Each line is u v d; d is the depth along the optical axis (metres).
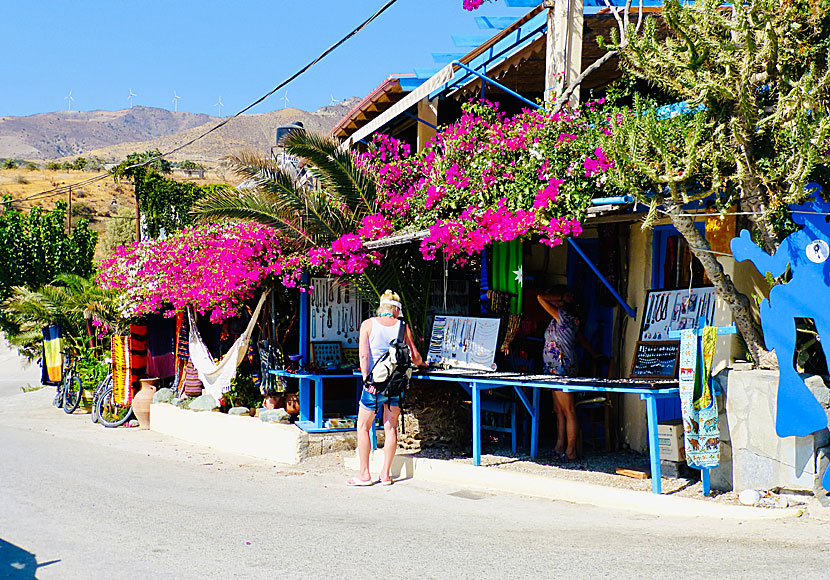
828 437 6.29
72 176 117.31
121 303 14.28
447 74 9.93
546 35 9.87
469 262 10.37
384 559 5.59
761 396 6.59
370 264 9.80
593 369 9.39
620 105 9.37
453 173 8.84
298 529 6.54
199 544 6.11
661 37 9.92
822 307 6.32
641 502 6.80
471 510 7.11
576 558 5.44
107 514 7.24
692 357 6.69
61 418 16.88
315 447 10.34
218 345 13.88
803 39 6.32
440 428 9.71
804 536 5.66
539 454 9.24
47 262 32.78
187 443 12.37
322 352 10.99
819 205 6.32
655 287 8.78
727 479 6.88
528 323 10.25
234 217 10.61
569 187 7.53
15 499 7.98
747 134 6.27
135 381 14.62
